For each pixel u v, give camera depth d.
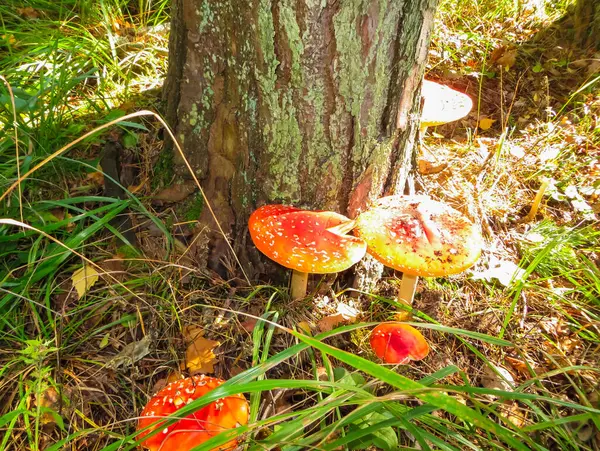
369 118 0.50
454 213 0.50
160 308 0.50
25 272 0.51
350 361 0.31
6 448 0.42
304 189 0.53
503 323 0.54
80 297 0.50
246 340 0.50
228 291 0.54
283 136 0.49
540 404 0.47
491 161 0.74
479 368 0.51
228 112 0.51
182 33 0.50
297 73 0.46
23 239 0.54
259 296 0.55
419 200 0.50
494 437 0.44
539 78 0.93
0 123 0.62
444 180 0.71
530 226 0.67
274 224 0.46
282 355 0.35
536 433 0.44
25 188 0.58
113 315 0.50
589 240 0.63
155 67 0.78
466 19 1.06
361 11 0.44
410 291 0.53
